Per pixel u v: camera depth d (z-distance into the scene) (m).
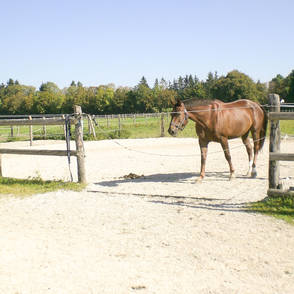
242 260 3.77
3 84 155.88
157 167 10.94
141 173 9.93
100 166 11.49
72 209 6.09
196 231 4.72
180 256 3.92
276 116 5.81
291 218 5.07
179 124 7.77
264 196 6.45
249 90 71.50
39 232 4.92
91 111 94.38
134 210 5.90
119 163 12.06
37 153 8.54
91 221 5.39
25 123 8.72
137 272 3.52
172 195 6.88
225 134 8.03
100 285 3.24
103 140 21.27
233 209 5.71
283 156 5.82
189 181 8.29
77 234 4.80
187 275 3.43
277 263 3.67
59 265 3.73
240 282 3.27
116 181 8.62
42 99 98.25
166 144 18.06
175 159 12.64
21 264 3.77
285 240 4.29
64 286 3.23
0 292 3.12
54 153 8.40
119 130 23.69
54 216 5.72
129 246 4.28
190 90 94.88
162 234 4.67
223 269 3.56
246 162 11.21
